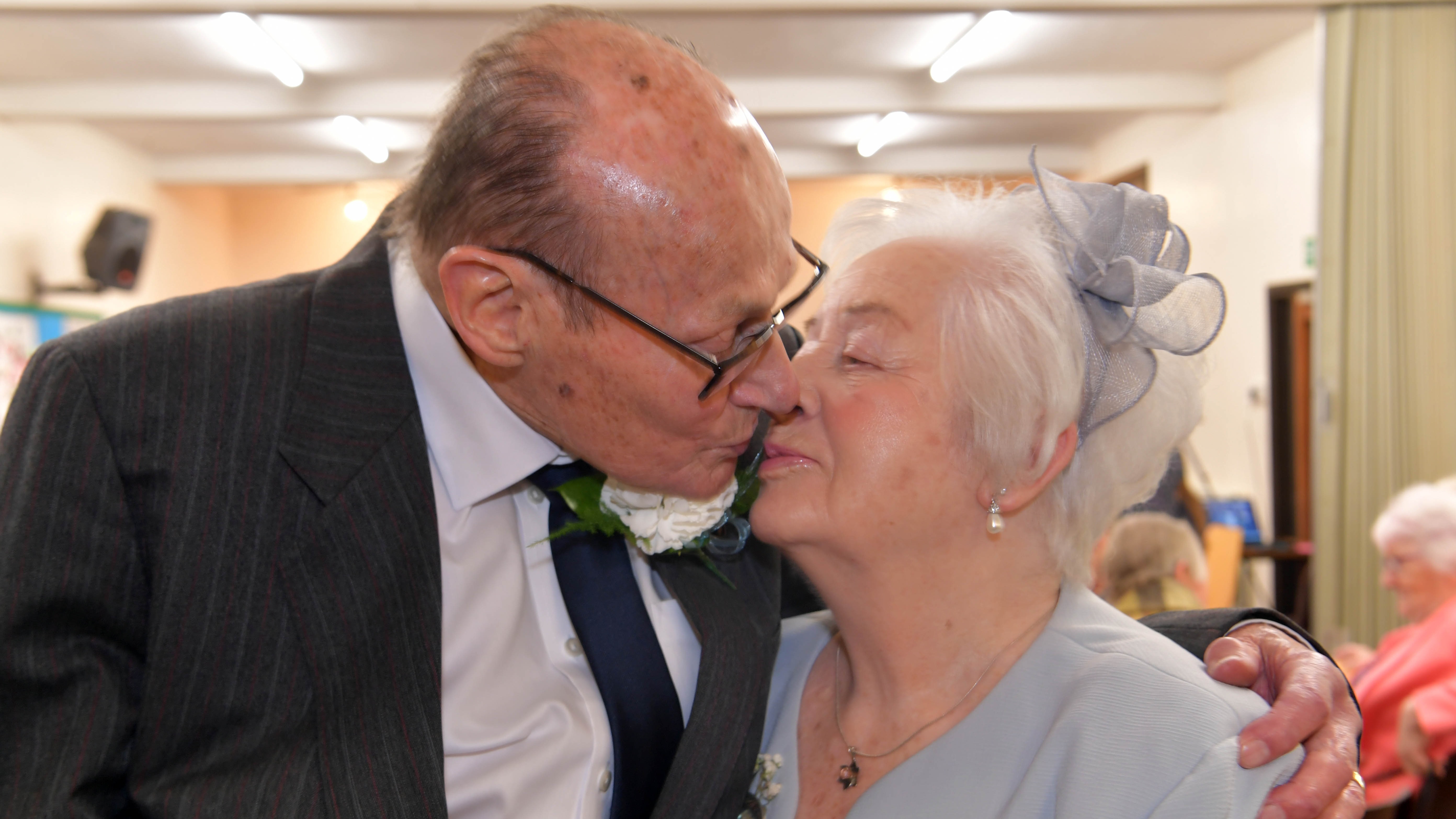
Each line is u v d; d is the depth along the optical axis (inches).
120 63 235.9
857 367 46.9
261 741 39.6
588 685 47.6
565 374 40.1
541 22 39.8
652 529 44.7
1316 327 199.2
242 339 42.0
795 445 46.8
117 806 40.2
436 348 44.5
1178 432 49.3
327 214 398.0
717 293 37.9
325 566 40.5
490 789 44.4
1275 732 38.0
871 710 49.0
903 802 43.8
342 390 42.7
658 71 37.9
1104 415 46.1
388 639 41.4
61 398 38.6
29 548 37.3
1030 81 256.1
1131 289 43.6
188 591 39.1
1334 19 194.2
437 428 45.5
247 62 235.6
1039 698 43.3
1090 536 48.8
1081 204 46.7
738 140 38.1
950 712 46.4
